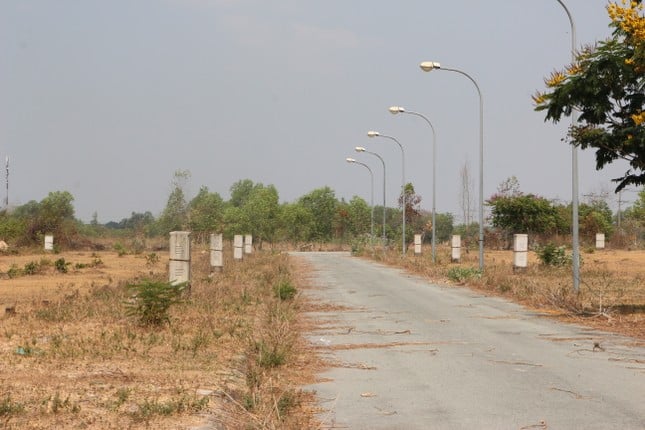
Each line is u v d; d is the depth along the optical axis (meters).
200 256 47.47
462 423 7.44
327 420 7.61
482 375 10.05
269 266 37.25
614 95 16.05
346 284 27.47
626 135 15.84
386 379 9.80
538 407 8.12
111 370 9.98
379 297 22.12
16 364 10.38
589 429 7.16
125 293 19.78
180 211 68.56
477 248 67.19
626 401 8.41
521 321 16.20
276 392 8.74
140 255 52.03
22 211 80.38
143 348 11.82
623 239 65.81
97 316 15.81
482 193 29.30
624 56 15.45
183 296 18.97
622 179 16.92
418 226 79.12
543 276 29.17
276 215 78.94
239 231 73.69
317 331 14.64
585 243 65.62
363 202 94.19
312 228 92.25
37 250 53.69
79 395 8.39
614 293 22.14
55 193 82.50
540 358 11.42
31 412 7.57
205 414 7.58
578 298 19.38
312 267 40.47
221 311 17.00
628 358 11.39
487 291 24.11
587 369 10.46
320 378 9.88
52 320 15.13
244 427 7.15
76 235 62.47
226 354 11.41
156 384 9.09
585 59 15.90
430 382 9.58
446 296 22.44
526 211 61.81
